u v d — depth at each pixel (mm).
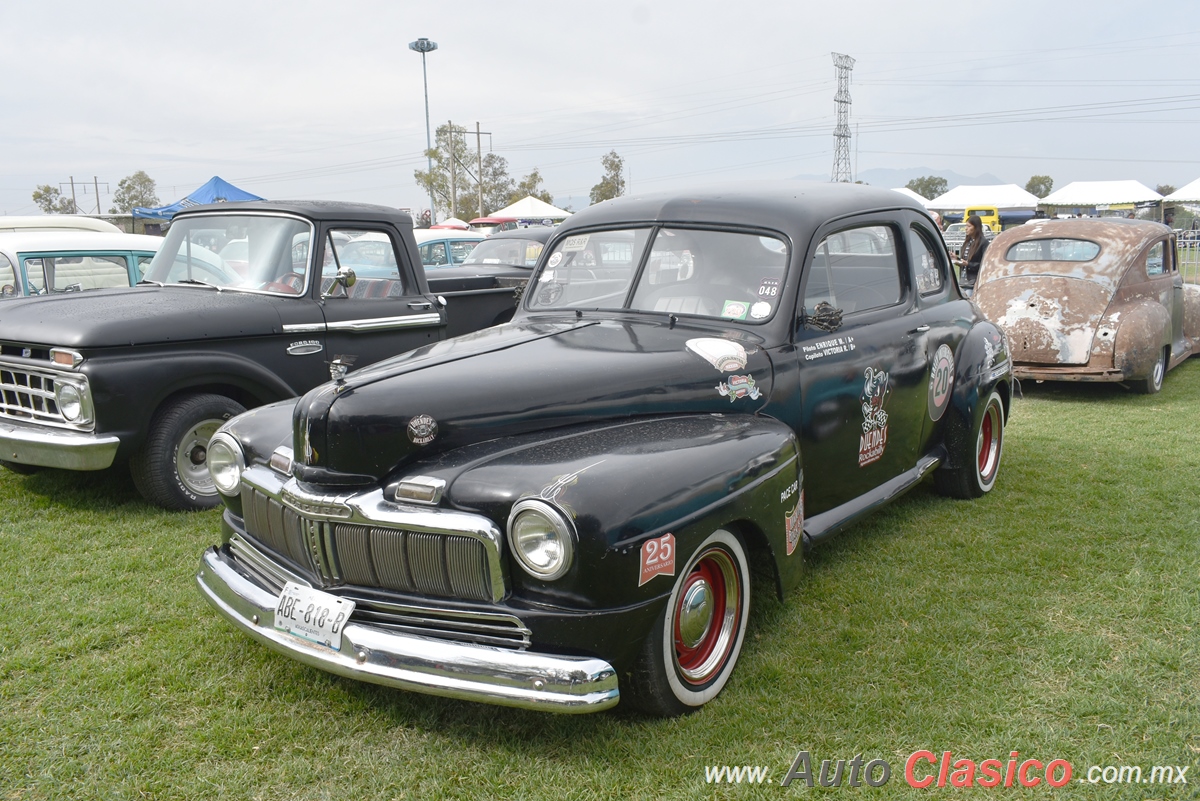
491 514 2578
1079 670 3137
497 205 59656
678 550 2658
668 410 3254
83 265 7211
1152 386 8180
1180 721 2818
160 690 3105
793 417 3664
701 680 2945
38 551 4406
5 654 3365
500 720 2879
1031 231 8539
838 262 4020
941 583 3914
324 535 2773
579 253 4254
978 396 4906
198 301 5121
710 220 3955
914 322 4504
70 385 4594
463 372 3047
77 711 2977
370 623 2715
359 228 5801
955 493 5094
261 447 3207
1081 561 4121
